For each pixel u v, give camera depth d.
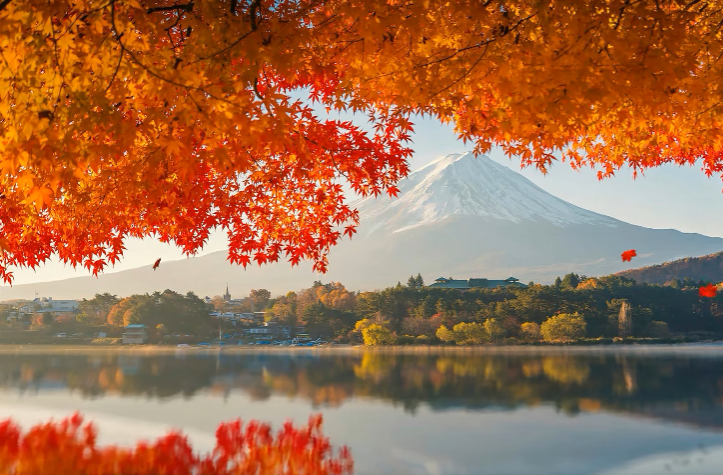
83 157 4.59
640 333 100.88
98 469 8.11
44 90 4.47
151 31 5.18
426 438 25.38
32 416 27.52
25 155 4.45
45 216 7.90
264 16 5.14
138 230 8.84
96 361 66.06
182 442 9.14
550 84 4.66
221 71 4.67
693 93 5.73
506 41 4.97
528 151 7.49
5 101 4.46
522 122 5.20
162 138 4.92
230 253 8.97
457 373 55.56
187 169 4.87
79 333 108.25
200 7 5.00
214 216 8.48
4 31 4.33
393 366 63.06
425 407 35.09
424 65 5.43
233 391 41.44
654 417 32.00
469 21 5.05
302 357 77.75
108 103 4.53
